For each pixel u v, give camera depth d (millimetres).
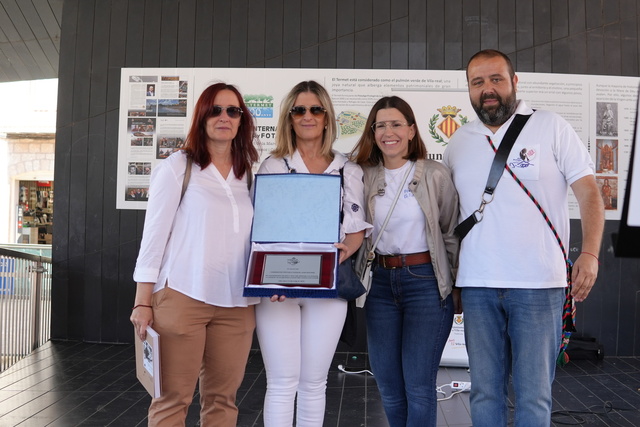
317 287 2203
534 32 5566
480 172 2359
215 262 2268
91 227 5840
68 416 3719
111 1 5816
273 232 2322
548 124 2314
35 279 5559
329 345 2430
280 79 5641
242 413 3850
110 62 5812
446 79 5559
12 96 12281
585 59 5559
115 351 5488
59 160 5883
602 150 5555
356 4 5621
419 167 2492
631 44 5555
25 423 3588
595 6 5566
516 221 2264
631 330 5590
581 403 4125
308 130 2473
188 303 2236
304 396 2459
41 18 6113
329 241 2295
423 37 5582
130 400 4055
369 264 2520
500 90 2320
